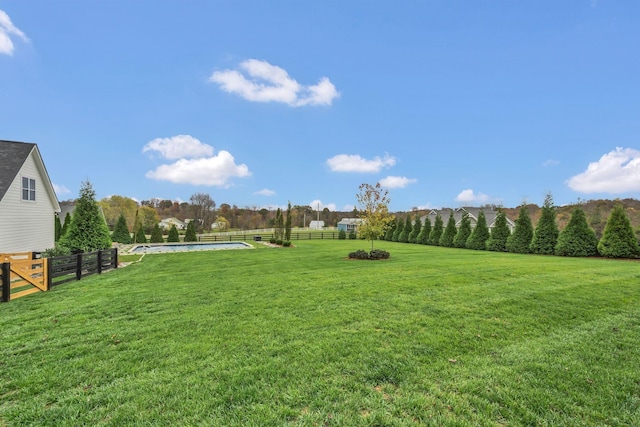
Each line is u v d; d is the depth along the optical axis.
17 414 2.21
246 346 3.39
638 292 5.56
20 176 12.38
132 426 2.06
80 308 5.21
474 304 4.92
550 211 15.65
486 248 18.94
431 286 6.28
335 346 3.35
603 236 13.12
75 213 11.46
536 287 6.00
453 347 3.31
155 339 3.66
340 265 10.16
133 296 6.07
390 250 17.31
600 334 3.64
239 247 21.62
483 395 2.39
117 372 2.84
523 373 2.73
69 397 2.43
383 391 2.46
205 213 64.38
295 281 7.23
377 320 4.22
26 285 6.66
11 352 3.33
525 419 2.10
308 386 2.54
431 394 2.41
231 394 2.43
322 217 78.88
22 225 12.54
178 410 2.24
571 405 2.26
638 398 2.36
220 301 5.49
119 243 25.19
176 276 8.61
